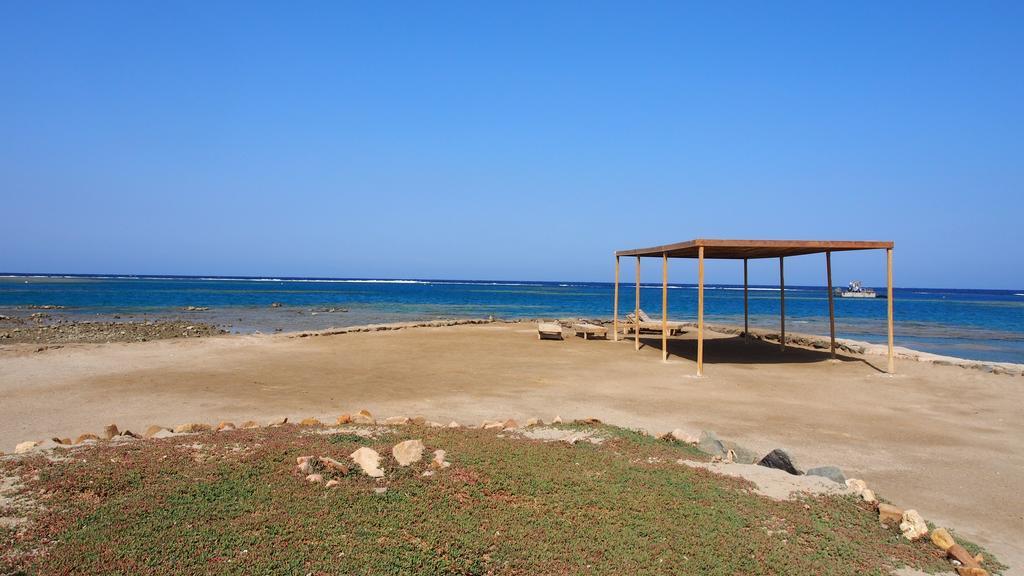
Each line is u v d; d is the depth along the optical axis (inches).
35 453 321.1
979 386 689.6
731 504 295.4
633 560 237.5
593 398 596.1
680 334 1262.3
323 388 624.7
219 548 225.5
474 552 235.6
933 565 255.0
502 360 842.2
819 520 287.3
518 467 325.1
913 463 407.8
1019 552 276.1
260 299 2928.2
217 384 633.0
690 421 509.0
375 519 255.0
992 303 3831.2
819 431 486.6
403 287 6235.2
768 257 1007.0
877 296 4872.0
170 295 3139.8
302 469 301.6
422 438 374.9
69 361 765.9
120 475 284.2
